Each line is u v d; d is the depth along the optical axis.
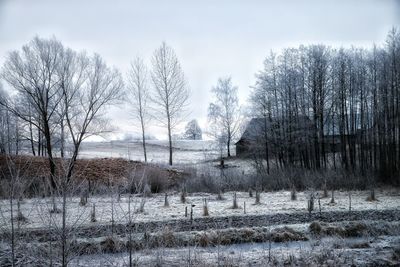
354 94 35.12
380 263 9.13
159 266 9.03
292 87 36.81
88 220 13.75
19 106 26.33
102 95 29.02
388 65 32.19
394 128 30.97
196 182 26.98
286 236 12.64
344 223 14.01
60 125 26.94
